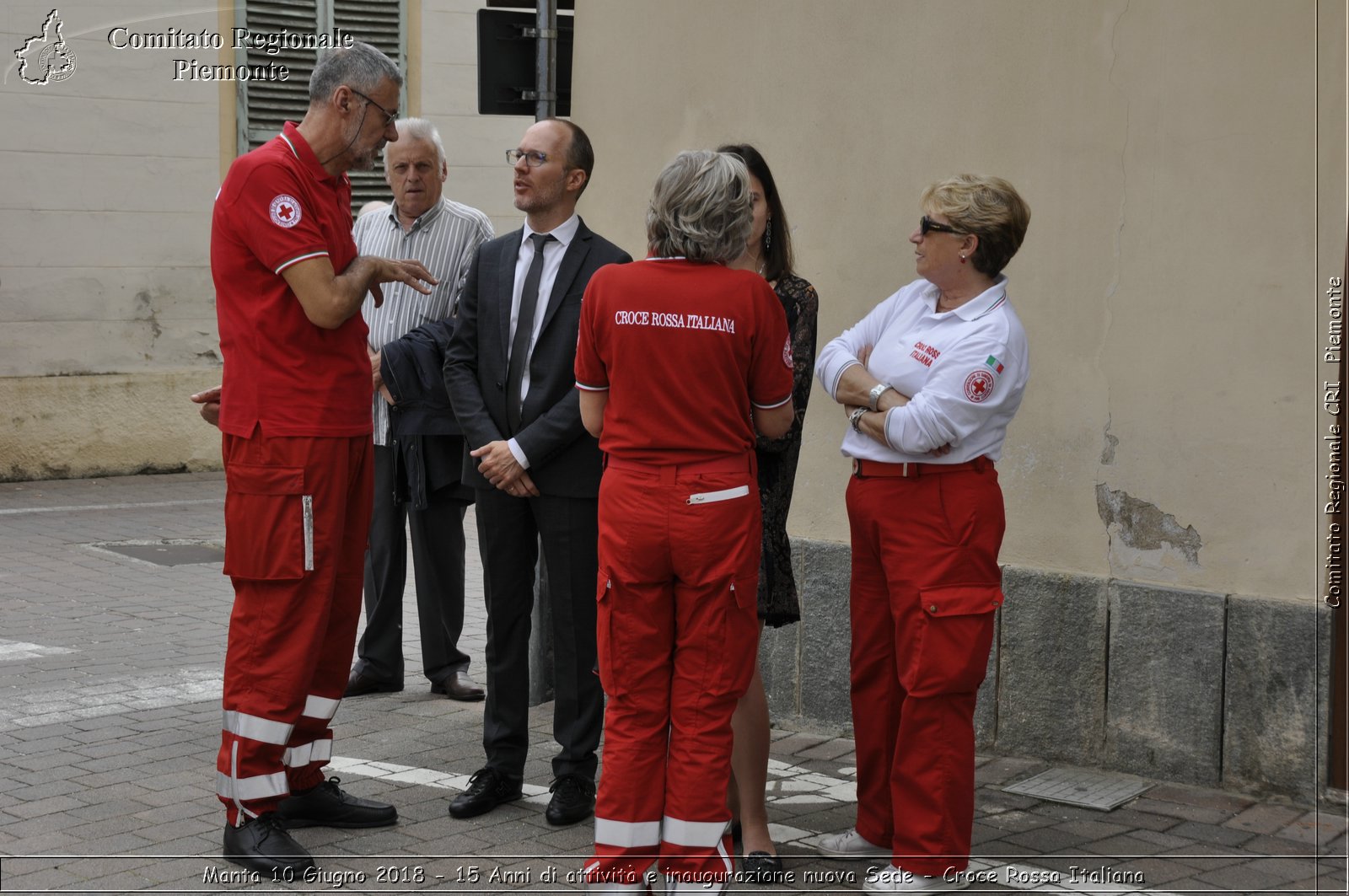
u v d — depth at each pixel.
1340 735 4.29
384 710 5.65
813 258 5.39
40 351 11.65
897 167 5.14
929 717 3.72
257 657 4.00
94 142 11.73
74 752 4.99
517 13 5.98
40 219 11.58
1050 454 4.80
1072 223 4.71
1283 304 4.32
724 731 3.66
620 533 3.62
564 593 4.34
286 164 3.96
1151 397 4.58
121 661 6.30
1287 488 4.34
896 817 3.79
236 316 4.00
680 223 3.55
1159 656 4.57
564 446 4.26
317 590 4.05
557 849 4.14
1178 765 4.56
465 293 4.55
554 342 4.33
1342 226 4.21
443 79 13.23
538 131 4.36
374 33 12.91
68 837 4.17
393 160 5.79
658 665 3.69
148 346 12.12
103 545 9.14
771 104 5.46
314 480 4.01
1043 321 4.79
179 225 12.16
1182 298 4.50
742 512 3.62
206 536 9.54
